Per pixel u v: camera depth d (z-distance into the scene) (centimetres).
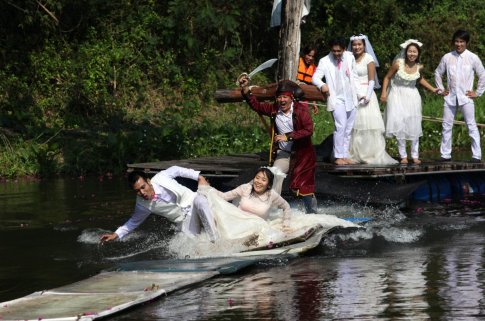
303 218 1421
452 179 1961
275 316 973
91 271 1230
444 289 1075
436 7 3916
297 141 1514
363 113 1864
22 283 1169
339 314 975
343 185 1697
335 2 3506
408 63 1878
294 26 1806
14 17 3002
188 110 2989
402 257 1277
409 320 947
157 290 1063
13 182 2202
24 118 2672
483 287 1080
